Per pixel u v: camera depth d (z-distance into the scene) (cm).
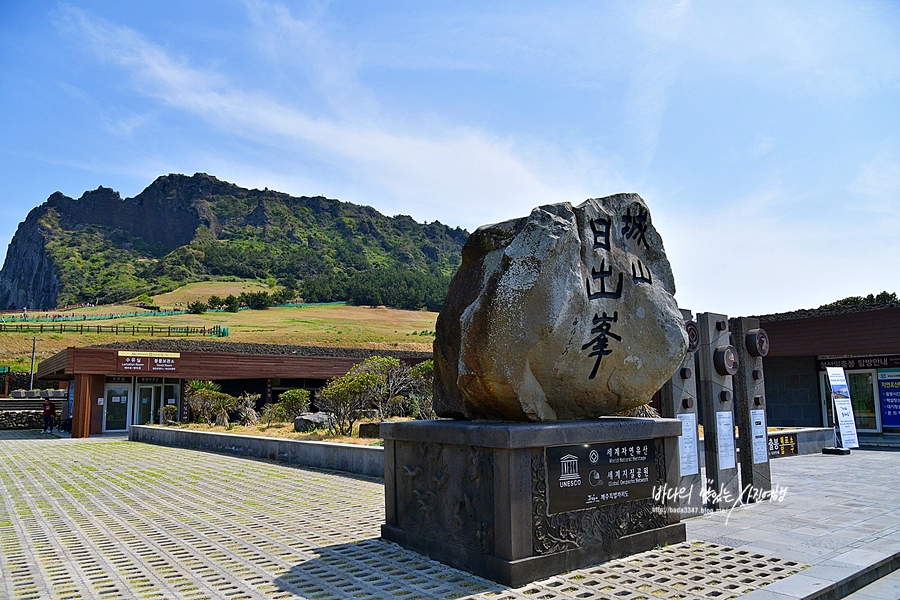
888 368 1858
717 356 831
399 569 532
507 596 461
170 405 2559
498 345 512
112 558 580
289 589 484
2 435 2552
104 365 2364
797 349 1853
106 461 1487
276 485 1059
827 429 1597
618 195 621
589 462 545
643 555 566
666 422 610
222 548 613
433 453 575
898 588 513
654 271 634
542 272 523
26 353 4397
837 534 654
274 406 2155
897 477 1106
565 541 519
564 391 561
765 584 489
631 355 587
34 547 625
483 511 516
